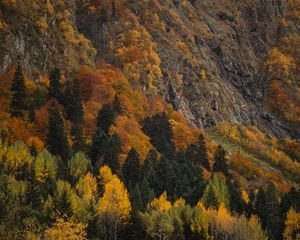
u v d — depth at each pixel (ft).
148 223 284.00
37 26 483.10
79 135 388.37
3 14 461.78
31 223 237.66
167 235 282.36
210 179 372.99
